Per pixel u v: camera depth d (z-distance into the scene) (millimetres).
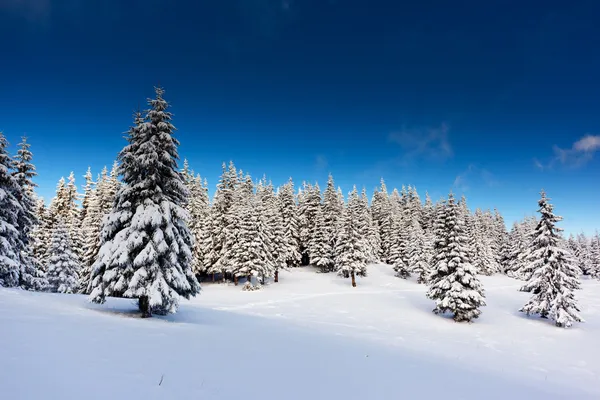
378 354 13969
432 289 32719
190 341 11008
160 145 18031
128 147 17406
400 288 49906
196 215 50812
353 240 51094
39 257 41625
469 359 18578
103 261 16219
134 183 17656
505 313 35656
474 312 30094
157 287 15867
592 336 27250
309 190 70812
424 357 15523
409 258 59125
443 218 33406
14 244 23203
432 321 30859
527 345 24375
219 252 50344
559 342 25422
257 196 54250
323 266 61219
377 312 33812
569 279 29953
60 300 17719
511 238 76938
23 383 5191
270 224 53281
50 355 6906
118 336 10070
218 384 6812
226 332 14602
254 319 23422
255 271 44406
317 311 33344
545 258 31688
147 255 16062
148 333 11367
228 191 55156
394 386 8742
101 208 41000
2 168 22562
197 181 55000
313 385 7852
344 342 16531
